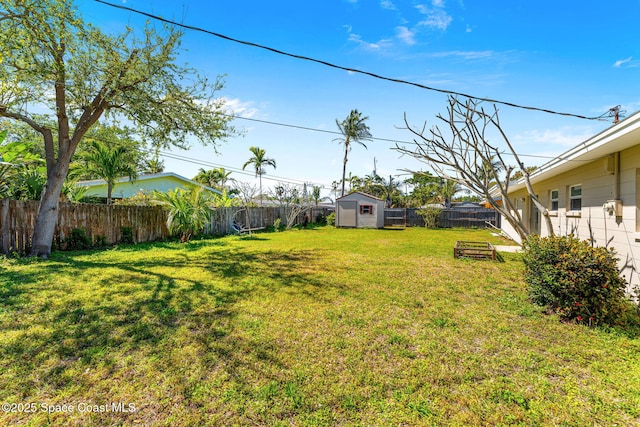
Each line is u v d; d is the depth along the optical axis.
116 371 2.51
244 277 5.58
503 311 3.98
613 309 3.51
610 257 3.68
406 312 3.93
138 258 7.33
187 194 11.41
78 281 5.02
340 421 1.99
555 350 2.92
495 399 2.21
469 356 2.82
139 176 16.70
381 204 20.50
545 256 4.00
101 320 3.48
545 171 7.09
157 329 3.29
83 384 2.33
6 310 3.70
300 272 6.09
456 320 3.67
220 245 10.05
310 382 2.40
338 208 20.05
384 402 2.17
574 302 3.61
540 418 2.02
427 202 27.50
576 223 6.66
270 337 3.16
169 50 7.39
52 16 6.20
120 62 6.86
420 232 16.28
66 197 10.11
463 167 6.97
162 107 7.91
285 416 2.04
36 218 7.57
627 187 4.54
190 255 7.91
